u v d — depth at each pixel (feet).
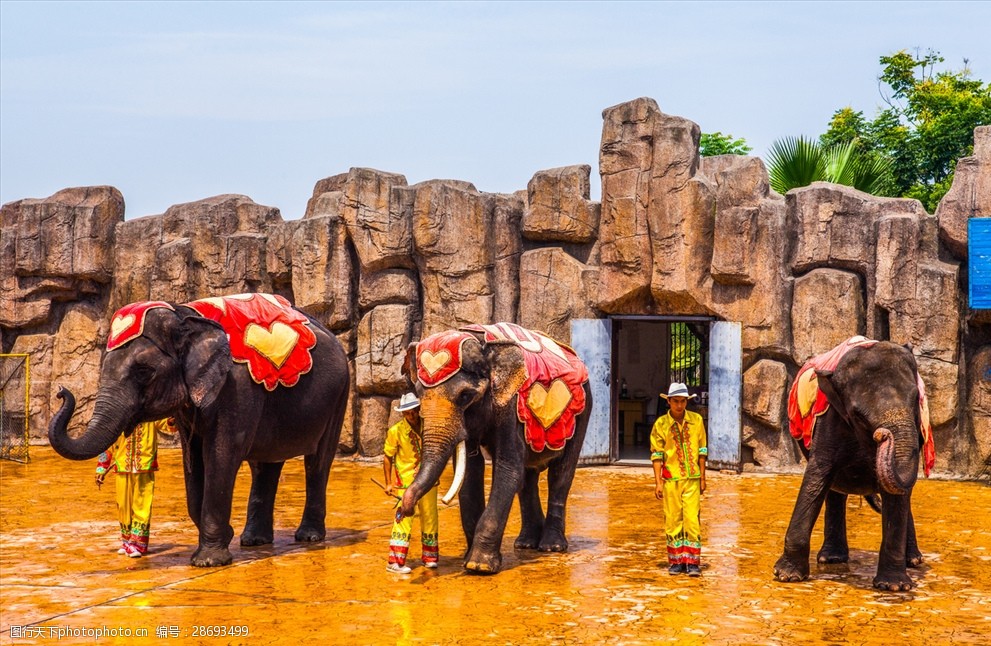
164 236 62.64
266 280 60.08
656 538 33.32
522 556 30.45
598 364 52.90
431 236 54.54
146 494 30.48
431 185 54.75
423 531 28.73
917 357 47.32
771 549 31.32
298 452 32.12
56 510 39.73
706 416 62.59
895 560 25.99
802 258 50.01
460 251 54.44
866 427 24.99
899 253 47.65
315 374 32.22
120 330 28.45
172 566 29.14
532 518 31.83
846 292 48.73
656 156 51.37
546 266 53.93
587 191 54.70
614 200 52.42
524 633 21.88
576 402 30.53
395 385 55.42
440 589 26.07
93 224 62.80
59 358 63.82
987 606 24.31
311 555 30.73
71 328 63.72
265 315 31.14
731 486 45.57
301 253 57.16
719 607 24.12
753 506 39.91
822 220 49.65
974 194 46.42
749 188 50.19
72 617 23.32
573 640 21.34
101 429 27.14
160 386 28.30
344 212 56.59
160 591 25.94
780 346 49.83
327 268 56.65
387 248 55.67
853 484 27.50
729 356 50.34
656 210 51.39
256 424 30.01
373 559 30.07
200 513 30.17
